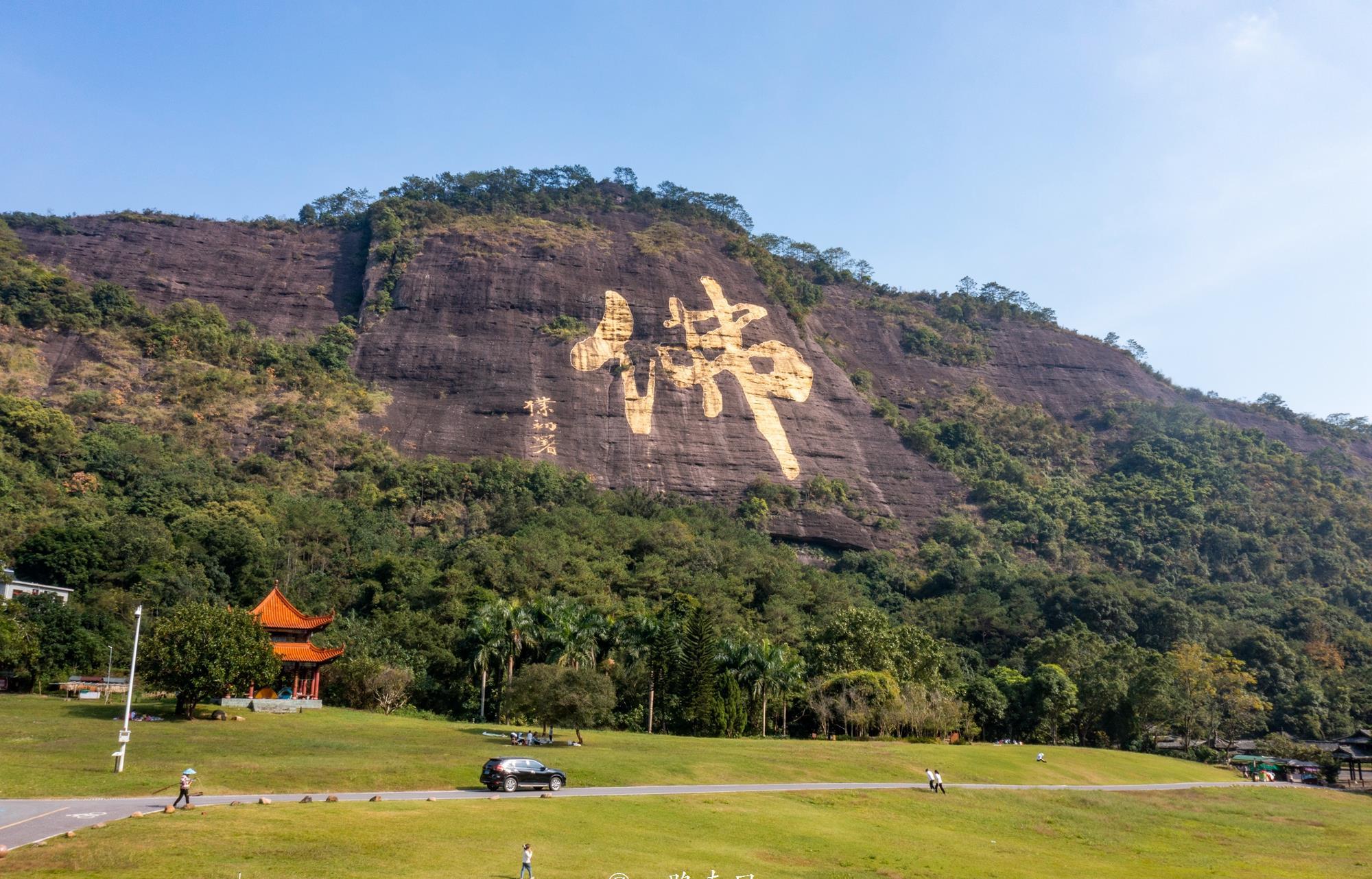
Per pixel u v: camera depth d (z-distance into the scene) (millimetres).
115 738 63406
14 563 117312
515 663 105688
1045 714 120625
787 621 139750
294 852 38094
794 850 49688
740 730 101062
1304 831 74188
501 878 37406
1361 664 167250
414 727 83250
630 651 102562
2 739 60844
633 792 59062
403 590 128750
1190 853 63938
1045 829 65625
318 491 163875
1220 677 131500
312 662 92188
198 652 75812
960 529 197750
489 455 186500
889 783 73562
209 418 173000
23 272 190500
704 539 161875
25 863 34344
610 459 193500
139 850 36438
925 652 121000
